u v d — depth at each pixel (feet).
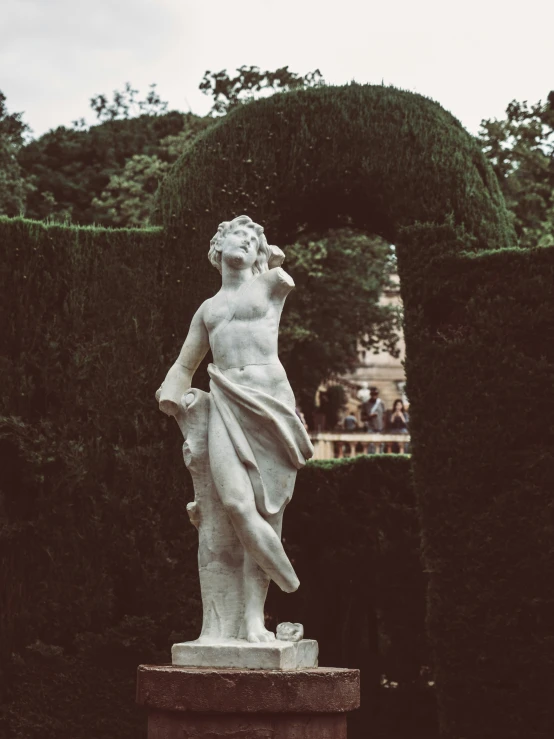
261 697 18.75
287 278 22.06
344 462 40.01
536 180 56.65
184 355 22.44
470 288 31.12
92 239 32.30
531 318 29.89
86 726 29.60
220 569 21.36
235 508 20.58
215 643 20.25
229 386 21.20
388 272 71.67
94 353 31.42
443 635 29.60
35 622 30.19
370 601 40.24
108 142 77.36
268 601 39.81
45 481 30.86
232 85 62.69
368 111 33.88
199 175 33.71
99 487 30.94
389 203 33.27
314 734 18.95
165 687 19.06
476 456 29.84
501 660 28.78
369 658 39.75
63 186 75.20
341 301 66.85
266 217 33.81
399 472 39.11
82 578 30.45
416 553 38.34
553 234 53.98
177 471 31.50
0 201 64.49
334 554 39.63
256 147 33.99
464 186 32.99
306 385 69.21
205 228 33.22
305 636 39.68
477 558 29.40
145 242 32.81
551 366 29.35
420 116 33.86
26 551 30.50
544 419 29.30
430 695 38.93
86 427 31.22
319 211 35.45
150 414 31.71
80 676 29.84
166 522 31.24
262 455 21.13
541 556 28.68
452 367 30.58
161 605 30.63
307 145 33.83
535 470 29.12
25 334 31.07
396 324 70.28
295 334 61.41
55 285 31.58
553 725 28.09
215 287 33.01
